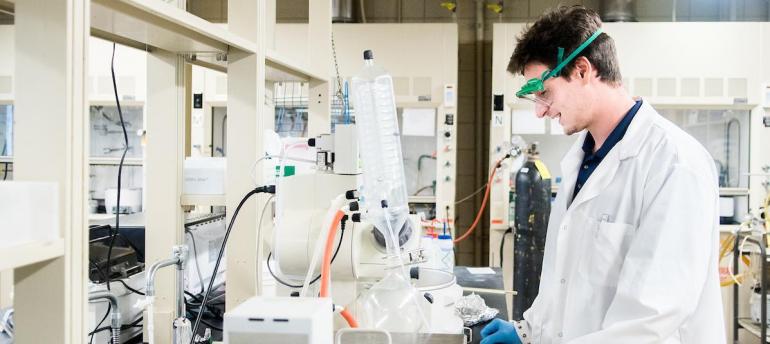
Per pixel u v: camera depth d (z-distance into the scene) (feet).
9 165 12.09
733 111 12.94
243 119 4.66
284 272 4.71
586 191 4.24
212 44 4.43
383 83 4.78
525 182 10.35
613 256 3.96
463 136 15.16
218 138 13.05
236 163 4.71
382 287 4.60
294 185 4.93
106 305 4.65
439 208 12.85
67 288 2.55
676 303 3.35
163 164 5.14
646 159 3.94
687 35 12.25
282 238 4.65
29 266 2.55
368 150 4.70
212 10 15.57
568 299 4.27
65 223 2.52
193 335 4.22
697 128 13.08
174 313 5.15
